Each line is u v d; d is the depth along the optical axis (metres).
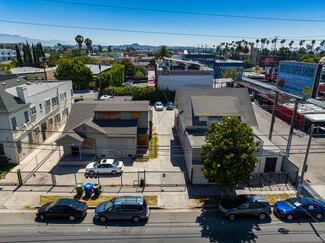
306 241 16.06
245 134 18.83
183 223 17.89
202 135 25.95
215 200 20.70
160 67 62.81
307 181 23.69
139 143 30.14
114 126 28.58
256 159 18.38
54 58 120.56
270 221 18.23
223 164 18.27
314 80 23.69
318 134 36.47
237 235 16.61
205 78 55.25
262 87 58.41
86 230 17.02
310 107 41.78
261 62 88.25
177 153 29.58
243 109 29.39
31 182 23.00
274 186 22.81
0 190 21.64
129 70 93.56
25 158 27.94
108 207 18.05
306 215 18.41
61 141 26.08
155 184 22.98
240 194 21.41
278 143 32.72
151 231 17.00
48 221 17.98
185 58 92.75
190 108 28.83
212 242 15.94
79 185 21.06
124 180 23.67
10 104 25.72
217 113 26.70
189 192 21.86
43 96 32.78
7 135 25.33
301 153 29.78
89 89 60.97
